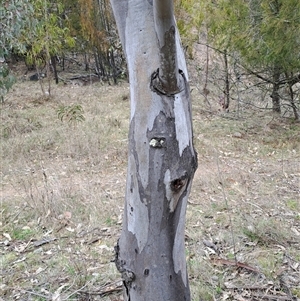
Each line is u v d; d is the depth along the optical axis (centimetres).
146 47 122
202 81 1062
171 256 135
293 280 271
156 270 134
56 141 645
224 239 329
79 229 362
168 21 105
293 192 442
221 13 732
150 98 122
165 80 118
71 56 1839
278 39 623
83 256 313
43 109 934
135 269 137
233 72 899
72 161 561
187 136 127
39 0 984
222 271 284
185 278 143
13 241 346
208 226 357
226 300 251
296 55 629
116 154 582
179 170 126
